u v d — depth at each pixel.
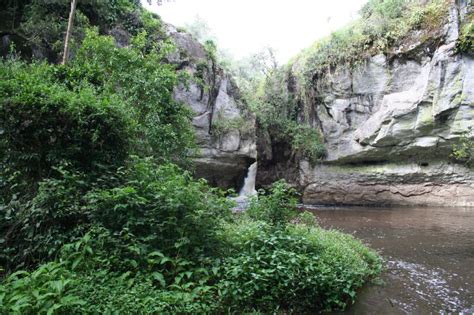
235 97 22.41
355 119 19.98
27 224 4.73
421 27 17.58
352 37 20.42
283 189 6.25
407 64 18.12
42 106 5.17
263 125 23.38
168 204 4.66
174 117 9.50
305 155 21.73
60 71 7.88
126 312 3.30
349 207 19.39
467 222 12.63
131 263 4.13
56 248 4.52
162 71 9.23
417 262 7.50
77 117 5.41
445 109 16.17
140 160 5.63
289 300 4.57
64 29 12.30
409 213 15.74
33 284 3.36
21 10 12.60
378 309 4.92
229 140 20.55
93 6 14.17
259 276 4.33
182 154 9.47
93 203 4.68
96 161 5.63
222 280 4.23
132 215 4.58
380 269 6.75
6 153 5.19
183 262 4.27
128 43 15.77
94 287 3.60
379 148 18.70
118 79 8.75
